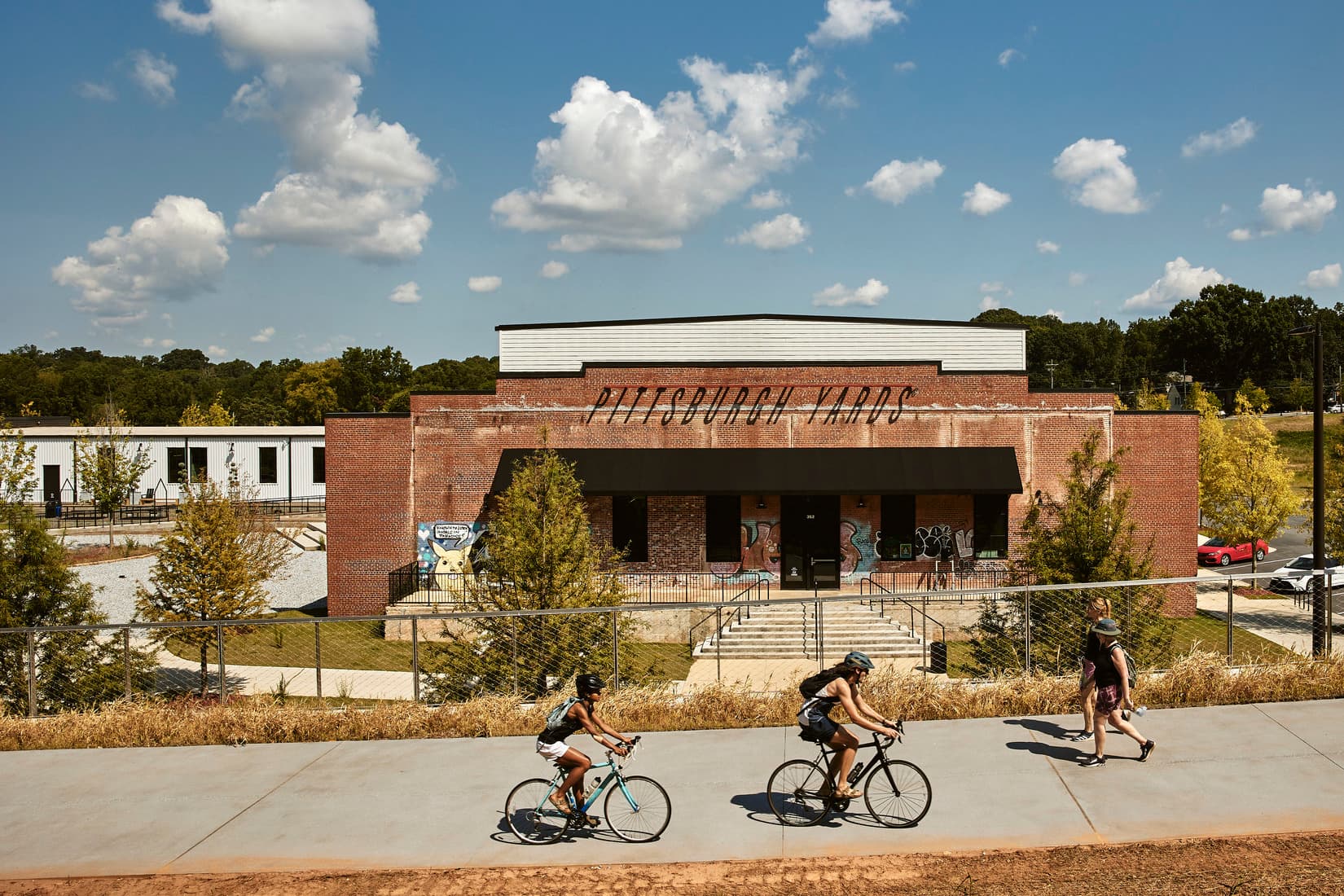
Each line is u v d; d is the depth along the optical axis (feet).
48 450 176.55
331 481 103.19
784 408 102.17
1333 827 31.83
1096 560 67.00
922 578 101.50
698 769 40.27
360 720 48.01
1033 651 57.72
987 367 112.16
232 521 80.48
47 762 44.04
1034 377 469.16
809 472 99.19
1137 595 58.70
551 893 29.76
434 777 40.63
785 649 88.28
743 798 36.78
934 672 76.43
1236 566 144.87
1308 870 28.94
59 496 176.45
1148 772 37.29
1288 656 51.96
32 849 34.17
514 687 55.21
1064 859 30.40
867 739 42.39
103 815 37.22
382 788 39.47
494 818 35.86
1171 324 411.95
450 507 102.94
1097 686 38.93
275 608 112.06
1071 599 59.31
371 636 95.96
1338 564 110.32
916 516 101.76
